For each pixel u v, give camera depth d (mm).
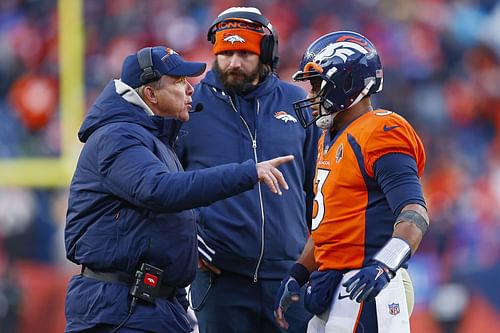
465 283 34312
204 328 17625
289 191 17453
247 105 17609
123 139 14188
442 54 46969
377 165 13477
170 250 14383
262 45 17516
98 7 48156
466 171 41844
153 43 47906
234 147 17328
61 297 38562
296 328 17438
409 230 12898
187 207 13766
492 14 48281
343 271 14031
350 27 47469
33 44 48438
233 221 17062
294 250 17453
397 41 46906
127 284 14328
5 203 43125
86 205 14508
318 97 14406
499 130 44500
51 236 41906
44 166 44938
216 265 17234
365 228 13805
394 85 45031
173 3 48562
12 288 38781
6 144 46094
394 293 13859
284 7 47812
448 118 44594
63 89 45188
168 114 15078
